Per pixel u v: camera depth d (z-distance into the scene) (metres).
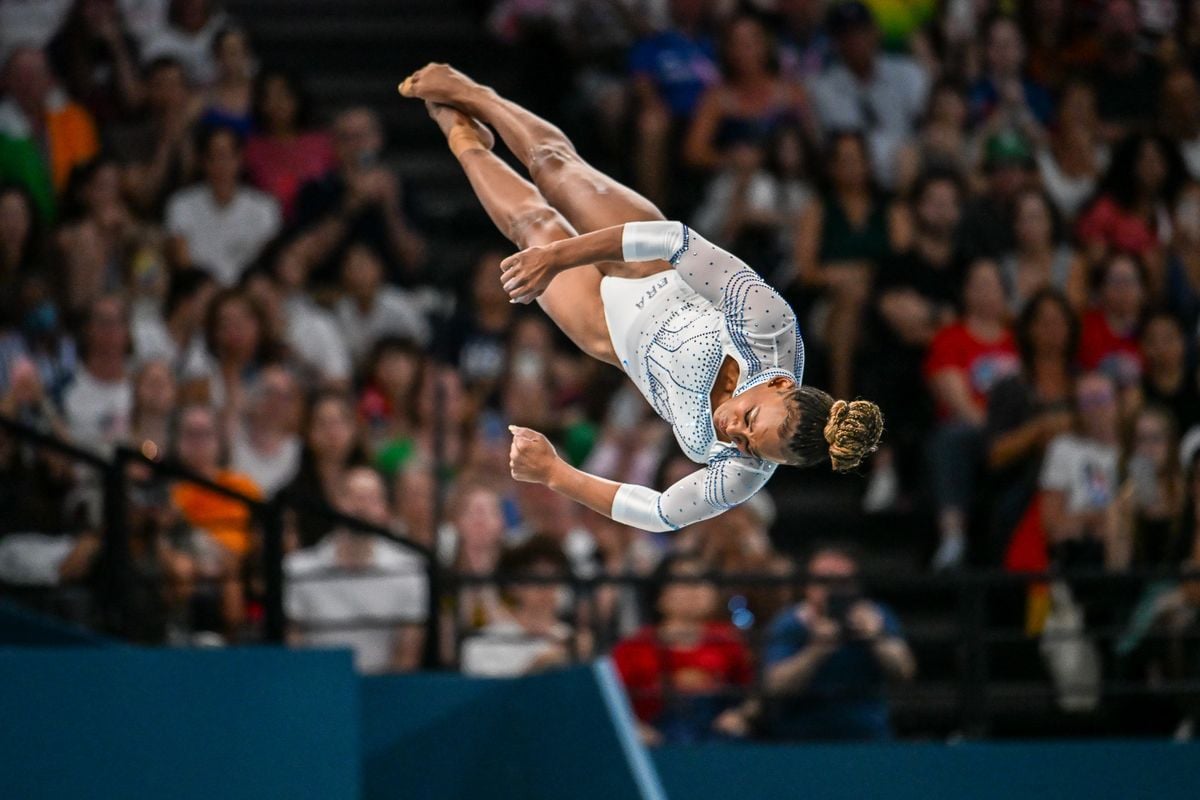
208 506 15.66
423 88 10.46
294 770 12.41
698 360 9.40
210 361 17.23
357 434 16.94
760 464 9.23
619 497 9.40
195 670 12.20
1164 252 19.73
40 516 15.36
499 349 19.00
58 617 15.06
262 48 23.66
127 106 20.17
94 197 18.44
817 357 18.84
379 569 15.39
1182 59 22.33
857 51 20.92
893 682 15.60
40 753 11.61
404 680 14.09
